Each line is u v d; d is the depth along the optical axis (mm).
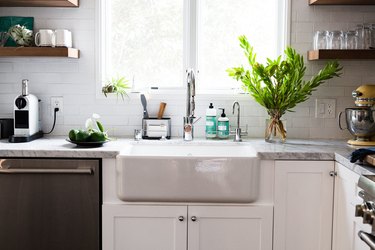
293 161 2621
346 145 2912
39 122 3256
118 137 3246
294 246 2656
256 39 3342
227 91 3346
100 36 3244
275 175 2627
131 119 3301
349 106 3262
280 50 3279
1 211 2678
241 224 2648
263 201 2652
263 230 2646
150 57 3365
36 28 3240
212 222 2648
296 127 3291
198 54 3309
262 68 2973
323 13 3211
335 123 3275
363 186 1750
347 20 3213
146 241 2662
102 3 3252
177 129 3301
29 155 2643
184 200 2637
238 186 2611
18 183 2656
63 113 3293
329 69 2990
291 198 2637
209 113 3186
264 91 3023
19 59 3252
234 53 3354
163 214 2639
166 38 3350
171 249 2664
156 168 2605
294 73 2979
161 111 3236
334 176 2613
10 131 3170
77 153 2637
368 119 2809
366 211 1693
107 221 2650
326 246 2650
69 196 2656
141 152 3027
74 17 3232
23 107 2984
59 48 3020
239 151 3025
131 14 3346
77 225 2674
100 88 3275
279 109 3020
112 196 2668
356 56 2969
